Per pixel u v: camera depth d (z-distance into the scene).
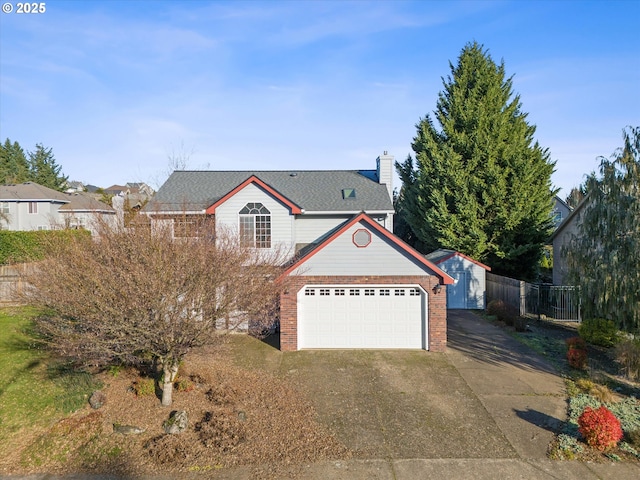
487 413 10.47
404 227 39.19
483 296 23.77
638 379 12.47
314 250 15.40
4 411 10.49
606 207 13.92
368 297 15.65
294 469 8.16
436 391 11.80
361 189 21.98
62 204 44.31
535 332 18.19
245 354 14.89
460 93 27.36
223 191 21.39
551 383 12.36
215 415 9.98
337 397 11.39
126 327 8.95
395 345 15.66
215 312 9.84
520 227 25.98
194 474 8.03
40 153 72.50
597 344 15.52
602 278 13.40
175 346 9.53
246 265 13.15
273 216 18.50
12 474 8.13
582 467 8.18
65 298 9.19
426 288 15.32
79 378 11.60
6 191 43.22
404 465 8.30
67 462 8.47
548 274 33.25
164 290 9.11
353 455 8.64
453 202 26.91
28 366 13.21
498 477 7.88
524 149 26.31
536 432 9.53
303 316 15.70
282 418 10.14
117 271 9.50
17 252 26.34
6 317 18.89
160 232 11.02
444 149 26.86
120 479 7.91
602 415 8.86
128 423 9.73
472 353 15.13
